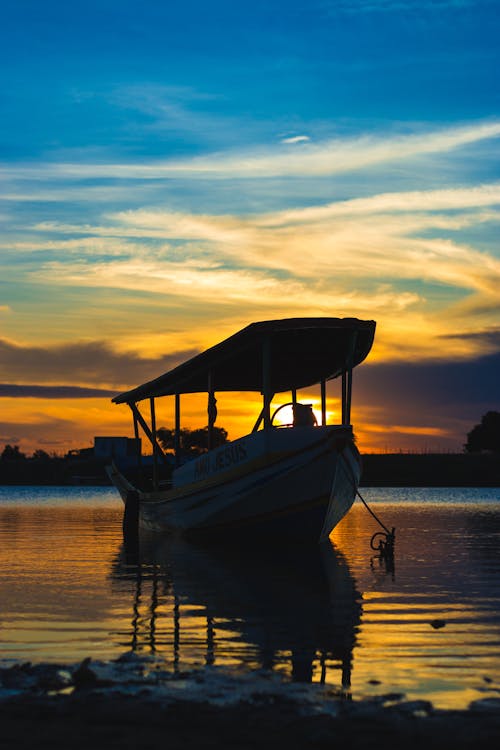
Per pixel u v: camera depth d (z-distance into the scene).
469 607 14.38
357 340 26.34
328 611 13.98
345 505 27.78
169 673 9.32
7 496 93.88
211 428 28.81
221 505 27.00
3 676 8.98
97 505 65.56
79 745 6.57
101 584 17.45
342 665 9.94
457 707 7.98
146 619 13.17
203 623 12.82
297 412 25.92
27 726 7.06
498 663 10.07
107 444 77.12
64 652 10.70
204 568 20.66
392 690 8.72
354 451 25.84
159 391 34.59
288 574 19.31
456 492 120.06
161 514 32.69
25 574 19.22
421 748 6.59
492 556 23.36
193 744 6.61
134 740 6.69
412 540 29.39
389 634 11.89
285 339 25.58
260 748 6.53
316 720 7.30
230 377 31.69
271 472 25.05
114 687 8.58
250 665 9.88
